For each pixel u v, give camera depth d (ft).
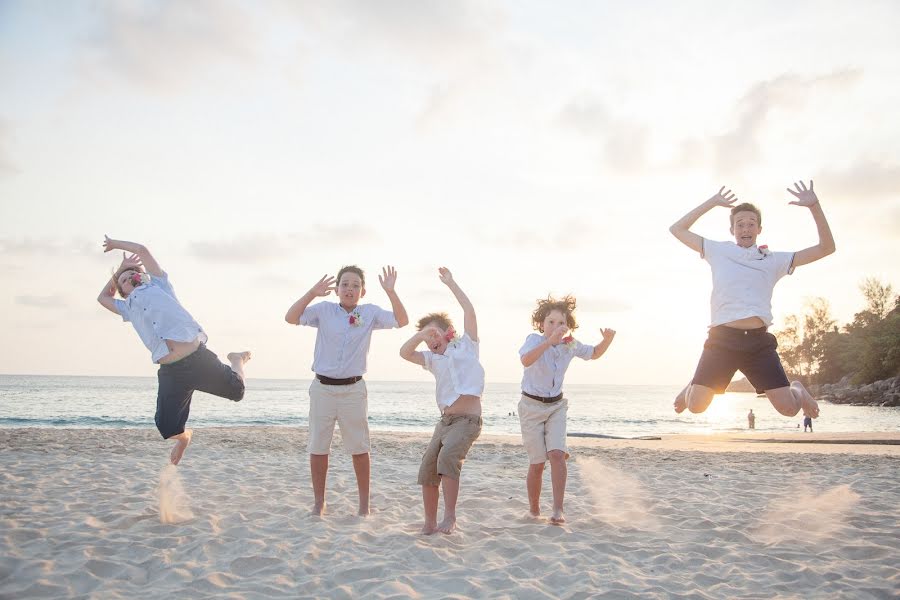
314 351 18.95
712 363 15.44
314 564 13.43
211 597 11.23
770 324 15.38
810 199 14.85
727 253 15.76
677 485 25.21
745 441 67.62
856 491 23.35
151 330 16.52
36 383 409.28
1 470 24.77
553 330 17.89
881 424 134.10
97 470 25.43
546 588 12.08
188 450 34.83
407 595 11.25
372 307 19.15
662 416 191.62
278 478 25.17
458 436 16.44
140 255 17.69
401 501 21.08
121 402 172.04
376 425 122.01
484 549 14.67
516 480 26.66
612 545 15.11
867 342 240.53
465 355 16.96
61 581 11.98
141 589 11.77
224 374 17.01
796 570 13.19
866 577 12.89
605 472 29.25
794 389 15.19
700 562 13.82
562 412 18.19
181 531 15.85
